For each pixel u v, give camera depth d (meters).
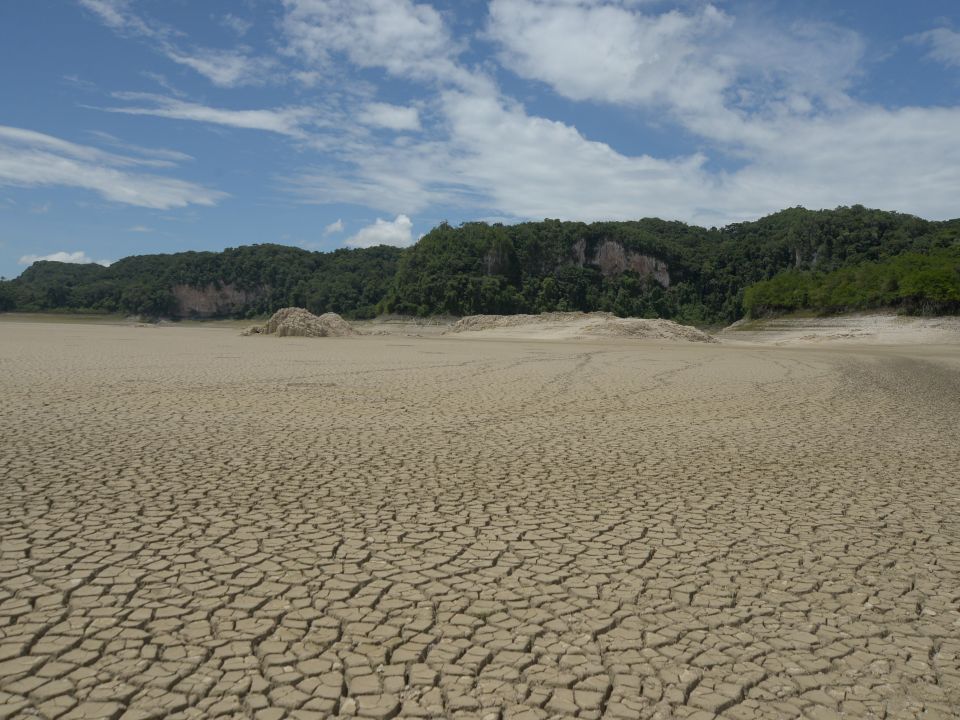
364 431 10.02
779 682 3.42
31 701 3.10
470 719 3.05
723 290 160.38
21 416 10.45
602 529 5.73
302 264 192.62
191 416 10.97
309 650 3.60
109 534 5.29
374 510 6.11
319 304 170.00
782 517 6.18
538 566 4.86
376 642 3.71
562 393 15.55
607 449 9.07
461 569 4.77
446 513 6.07
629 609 4.20
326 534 5.43
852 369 24.91
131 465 7.49
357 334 62.22
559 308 148.38
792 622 4.08
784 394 16.20
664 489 7.08
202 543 5.15
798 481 7.52
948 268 81.56
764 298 103.94
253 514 5.89
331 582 4.49
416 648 3.65
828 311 90.12
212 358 24.53
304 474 7.32
